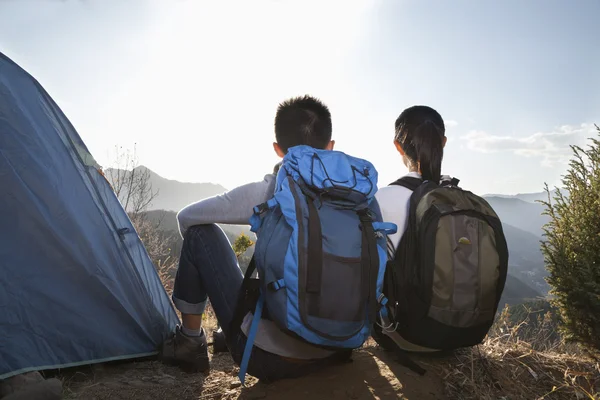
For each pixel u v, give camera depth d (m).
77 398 1.90
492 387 2.02
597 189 2.49
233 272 2.03
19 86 2.08
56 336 2.06
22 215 2.00
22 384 1.79
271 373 1.84
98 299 2.20
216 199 1.93
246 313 1.78
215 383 2.12
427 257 1.76
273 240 1.55
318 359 1.83
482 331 1.85
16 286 1.98
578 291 2.45
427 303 1.78
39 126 2.11
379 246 1.62
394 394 1.86
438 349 1.94
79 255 2.14
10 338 1.94
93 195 2.26
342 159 1.72
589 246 2.46
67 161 2.18
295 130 1.88
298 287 1.48
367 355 2.26
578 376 2.19
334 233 1.53
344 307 1.50
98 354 2.18
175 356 2.25
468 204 1.86
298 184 1.61
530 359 2.30
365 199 1.64
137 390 2.02
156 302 2.54
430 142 2.07
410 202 1.92
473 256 1.77
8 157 1.99
